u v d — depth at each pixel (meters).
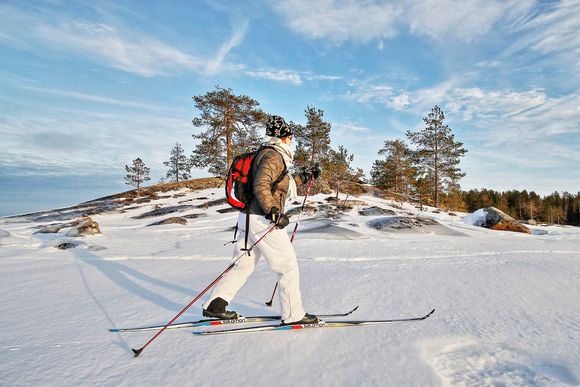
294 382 1.88
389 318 2.96
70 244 8.30
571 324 2.89
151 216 22.23
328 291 3.85
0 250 7.88
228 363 2.10
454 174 34.31
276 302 3.45
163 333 2.58
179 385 1.84
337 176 26.75
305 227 12.48
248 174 2.76
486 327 2.79
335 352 2.25
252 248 2.77
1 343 2.39
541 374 2.10
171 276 4.97
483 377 2.08
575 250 7.88
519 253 7.33
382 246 8.43
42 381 1.85
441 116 34.50
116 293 3.88
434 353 2.36
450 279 4.50
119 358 2.15
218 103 30.86
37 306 3.34
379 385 1.86
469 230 13.95
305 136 33.81
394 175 35.31
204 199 28.78
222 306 2.79
